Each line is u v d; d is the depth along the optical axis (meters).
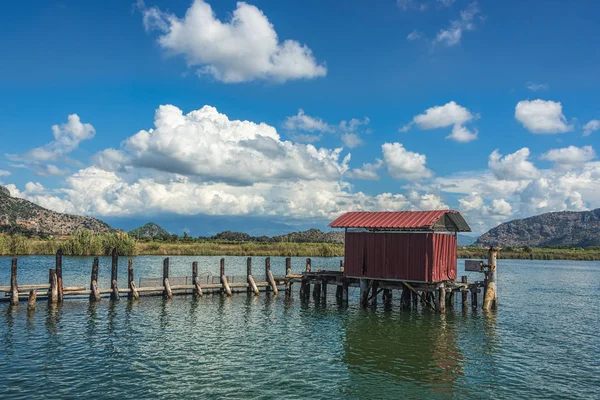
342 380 20.59
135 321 31.48
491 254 37.97
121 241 90.62
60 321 30.73
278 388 19.34
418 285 36.66
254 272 68.31
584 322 34.88
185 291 44.47
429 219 34.81
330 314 36.06
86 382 19.42
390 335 29.38
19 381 19.33
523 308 40.78
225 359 23.23
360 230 38.28
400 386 20.02
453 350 26.03
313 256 104.62
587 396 19.22
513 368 22.86
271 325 31.56
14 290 35.00
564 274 78.31
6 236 87.75
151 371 21.06
